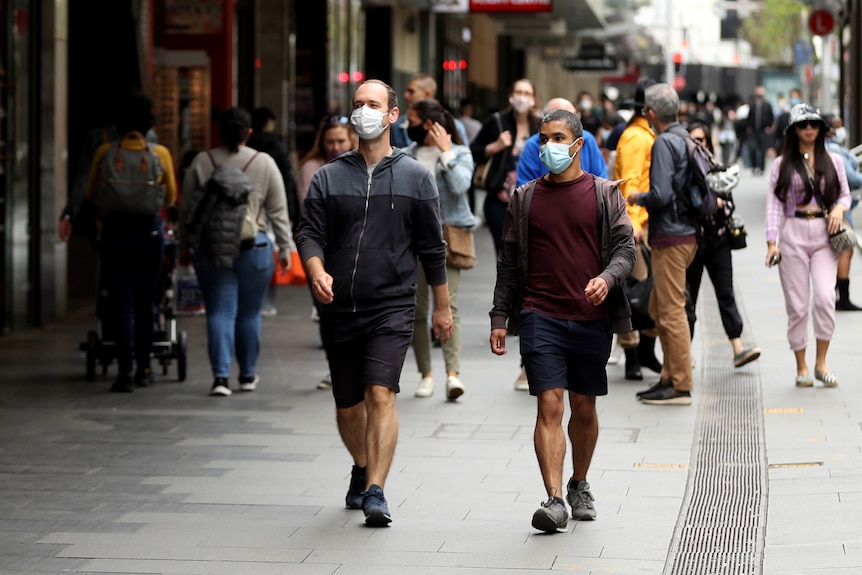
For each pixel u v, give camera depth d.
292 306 41.91
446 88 93.31
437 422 24.48
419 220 18.09
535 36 125.31
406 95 31.53
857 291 41.50
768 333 34.50
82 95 43.66
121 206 27.08
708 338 34.16
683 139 25.77
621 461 21.38
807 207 27.23
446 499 19.05
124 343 27.69
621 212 17.52
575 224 17.48
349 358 18.25
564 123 17.41
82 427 24.14
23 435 23.42
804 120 26.88
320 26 67.00
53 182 37.91
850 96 77.50
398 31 81.50
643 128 27.33
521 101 31.67
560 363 17.50
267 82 61.72
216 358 27.34
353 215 17.92
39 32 37.03
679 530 17.48
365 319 17.91
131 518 18.11
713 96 171.88
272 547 16.75
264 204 27.39
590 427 17.98
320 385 28.12
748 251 53.56
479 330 36.38
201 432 23.70
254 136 33.62
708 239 27.56
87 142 28.56
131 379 27.84
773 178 27.41
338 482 20.09
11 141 35.72
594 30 120.94
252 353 27.84
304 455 21.88
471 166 27.05
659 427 23.91
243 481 20.14
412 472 20.62
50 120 37.62
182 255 27.52
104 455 21.88
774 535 17.23
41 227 37.25
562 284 17.52
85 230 28.62
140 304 28.11
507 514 18.27
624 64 171.50
